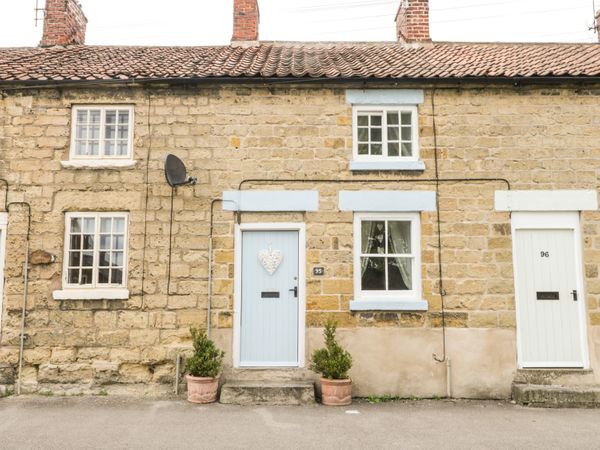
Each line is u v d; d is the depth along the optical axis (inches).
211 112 367.9
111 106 369.4
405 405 324.2
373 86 367.9
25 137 362.9
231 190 360.8
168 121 366.9
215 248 355.9
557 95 369.1
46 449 241.6
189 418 289.7
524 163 362.3
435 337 347.9
